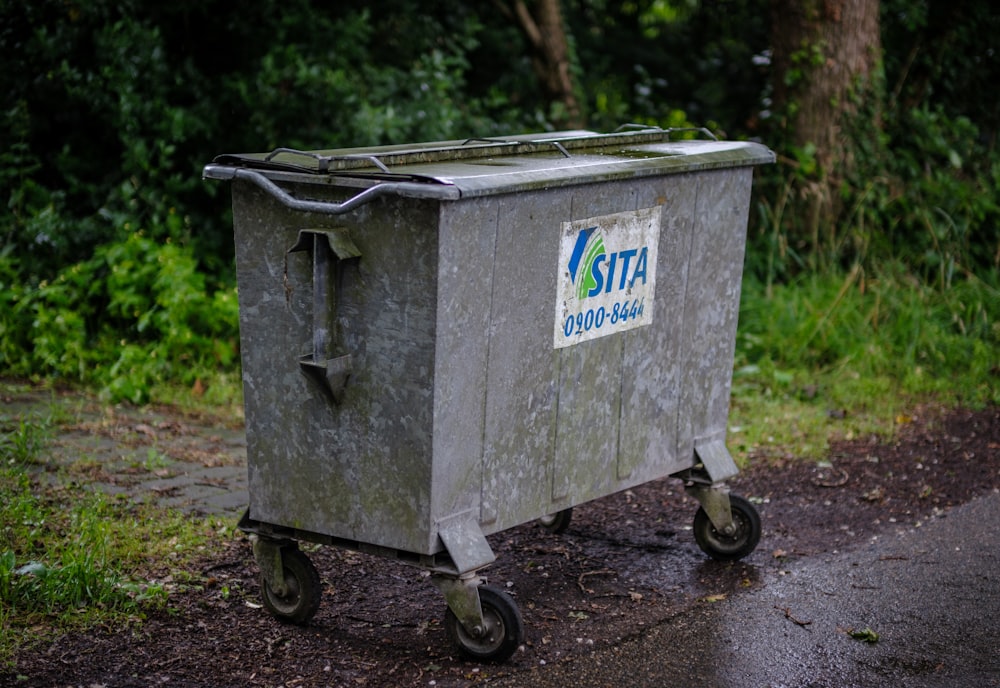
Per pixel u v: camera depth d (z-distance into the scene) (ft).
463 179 11.17
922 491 19.02
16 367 23.15
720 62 43.11
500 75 37.76
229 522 16.12
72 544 14.52
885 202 29.35
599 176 12.60
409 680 12.12
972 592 14.94
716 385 15.43
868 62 30.30
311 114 27.78
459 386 11.68
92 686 11.61
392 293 11.44
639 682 12.28
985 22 34.32
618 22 44.21
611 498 18.43
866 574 15.49
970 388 24.70
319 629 13.26
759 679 12.46
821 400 23.88
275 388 12.41
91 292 24.07
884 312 27.02
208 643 12.73
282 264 12.03
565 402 13.07
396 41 33.01
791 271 29.37
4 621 12.66
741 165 14.83
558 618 13.87
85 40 27.58
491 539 16.55
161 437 19.95
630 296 13.64
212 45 28.99
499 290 11.87
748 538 15.64
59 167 26.89
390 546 12.07
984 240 30.07
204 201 27.32
